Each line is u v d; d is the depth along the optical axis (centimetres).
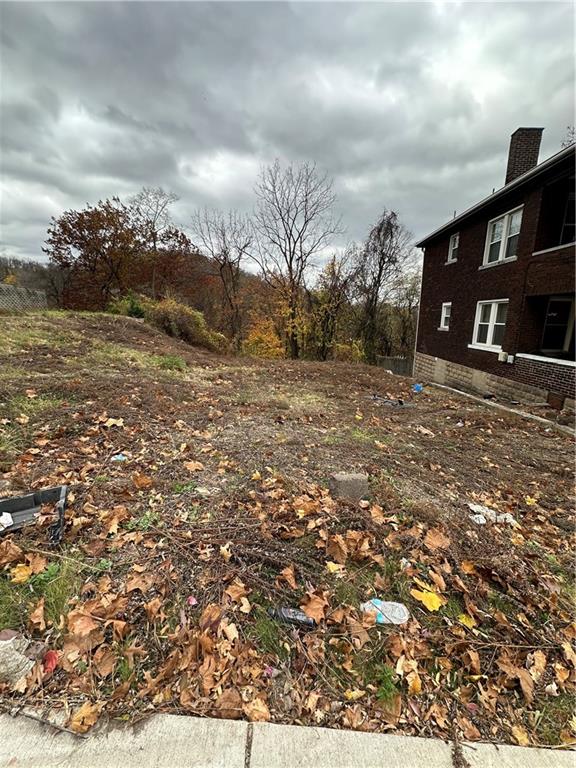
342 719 135
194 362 923
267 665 151
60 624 158
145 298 1547
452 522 266
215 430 416
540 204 781
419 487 321
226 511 250
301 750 122
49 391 464
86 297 2050
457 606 192
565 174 717
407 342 2256
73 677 138
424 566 216
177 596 178
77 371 599
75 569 187
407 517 263
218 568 197
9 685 133
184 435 390
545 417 673
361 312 2056
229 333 2100
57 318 1034
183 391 581
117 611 165
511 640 175
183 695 136
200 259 2147
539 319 838
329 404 631
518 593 204
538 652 170
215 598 178
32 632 154
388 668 155
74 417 392
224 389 657
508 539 258
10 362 588
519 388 849
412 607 188
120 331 1046
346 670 153
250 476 303
